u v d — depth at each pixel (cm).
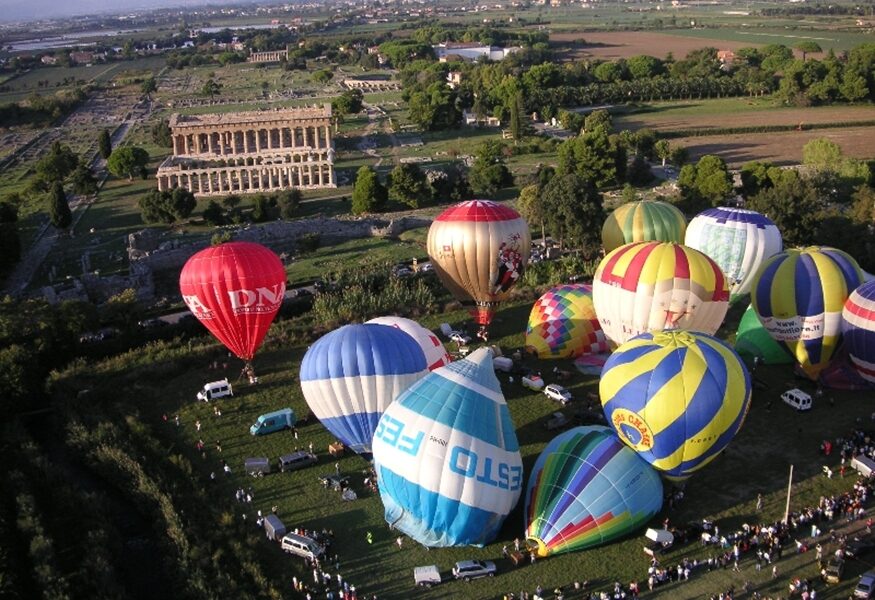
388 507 5434
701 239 8288
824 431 6450
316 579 4981
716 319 6775
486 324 8462
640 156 15700
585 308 7769
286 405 7181
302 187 16125
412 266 10600
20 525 5322
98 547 5141
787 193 10500
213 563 5103
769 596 4731
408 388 5550
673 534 5178
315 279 10425
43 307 8200
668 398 5266
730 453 6200
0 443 6544
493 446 5194
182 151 17775
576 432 5619
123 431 6688
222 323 7431
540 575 4988
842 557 4919
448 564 5125
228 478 6103
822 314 6988
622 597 4738
